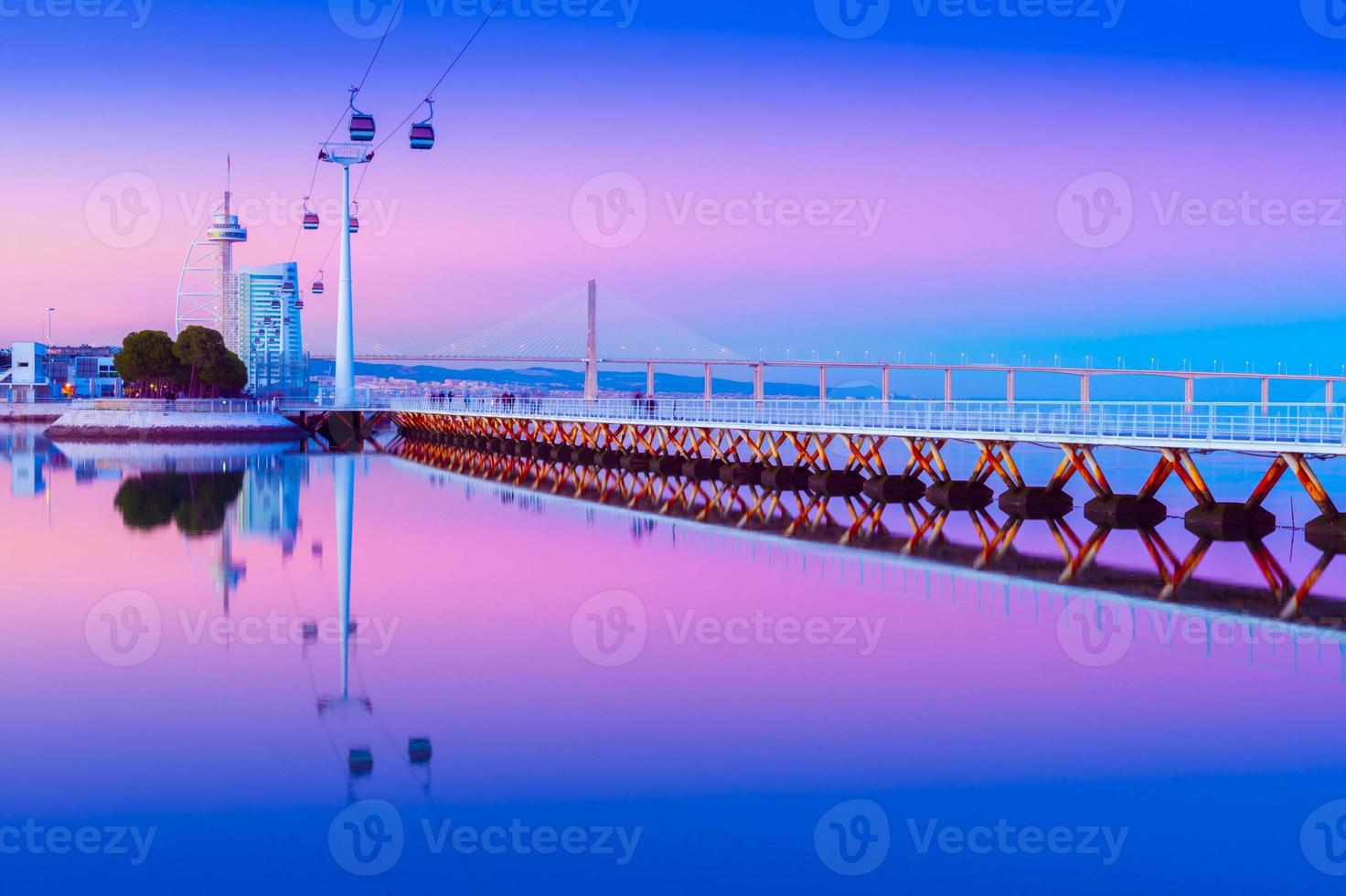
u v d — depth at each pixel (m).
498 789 11.08
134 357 93.25
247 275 130.62
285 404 85.25
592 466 54.81
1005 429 32.81
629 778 11.34
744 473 43.72
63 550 25.39
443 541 27.00
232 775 11.40
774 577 21.83
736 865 9.62
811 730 12.68
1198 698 13.74
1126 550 24.59
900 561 23.55
